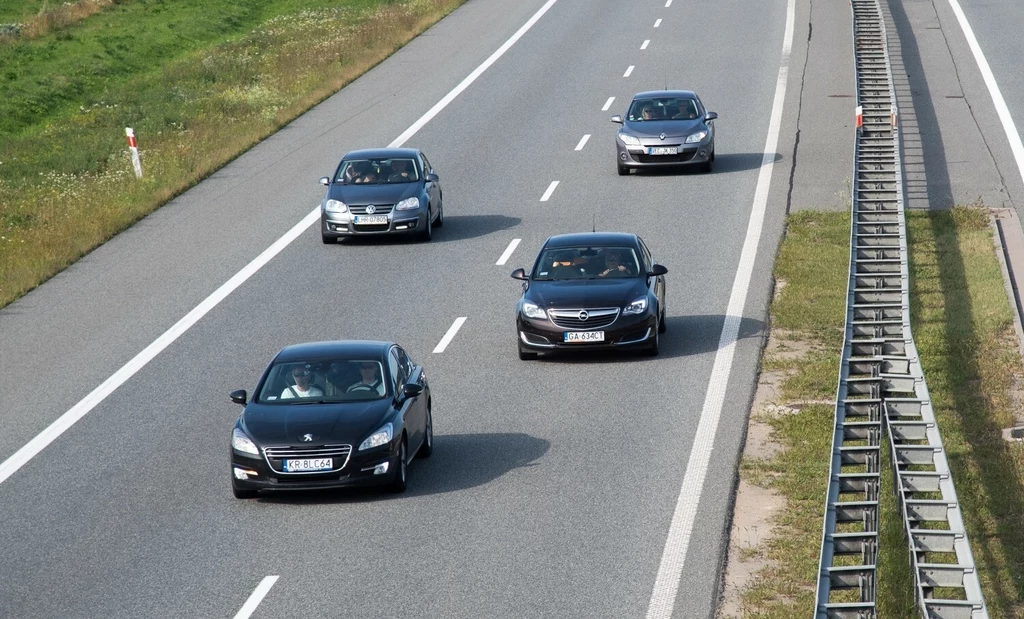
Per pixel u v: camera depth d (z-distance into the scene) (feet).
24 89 389.80
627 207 247.91
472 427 141.59
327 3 520.01
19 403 158.92
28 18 490.49
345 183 238.48
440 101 352.28
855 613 77.51
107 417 151.43
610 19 447.42
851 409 116.67
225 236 242.58
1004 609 93.09
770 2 454.40
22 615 97.60
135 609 97.55
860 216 192.65
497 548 106.83
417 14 474.90
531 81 369.50
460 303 194.18
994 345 163.53
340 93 372.99
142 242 241.96
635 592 96.94
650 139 267.80
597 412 144.05
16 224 252.83
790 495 116.16
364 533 111.75
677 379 154.51
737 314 181.57
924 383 121.08
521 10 475.72
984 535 106.73
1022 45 368.89
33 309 203.21
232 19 495.41
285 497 123.03
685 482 120.88
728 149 289.94
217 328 187.01
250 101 361.71
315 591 99.25
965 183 250.98
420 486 123.95
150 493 125.29
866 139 242.37
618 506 115.55
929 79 339.57
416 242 234.17
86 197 270.87
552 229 236.22
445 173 284.00
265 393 128.36
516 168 284.82
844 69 355.36
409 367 136.98
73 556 109.50
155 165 295.28
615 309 162.81
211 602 98.07
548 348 163.12
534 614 93.56
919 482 101.40
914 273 199.62
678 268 206.39
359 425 120.98
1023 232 220.02
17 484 130.41
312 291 204.74
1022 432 131.34
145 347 179.73
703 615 92.68
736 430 135.23
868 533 86.99
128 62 431.84
